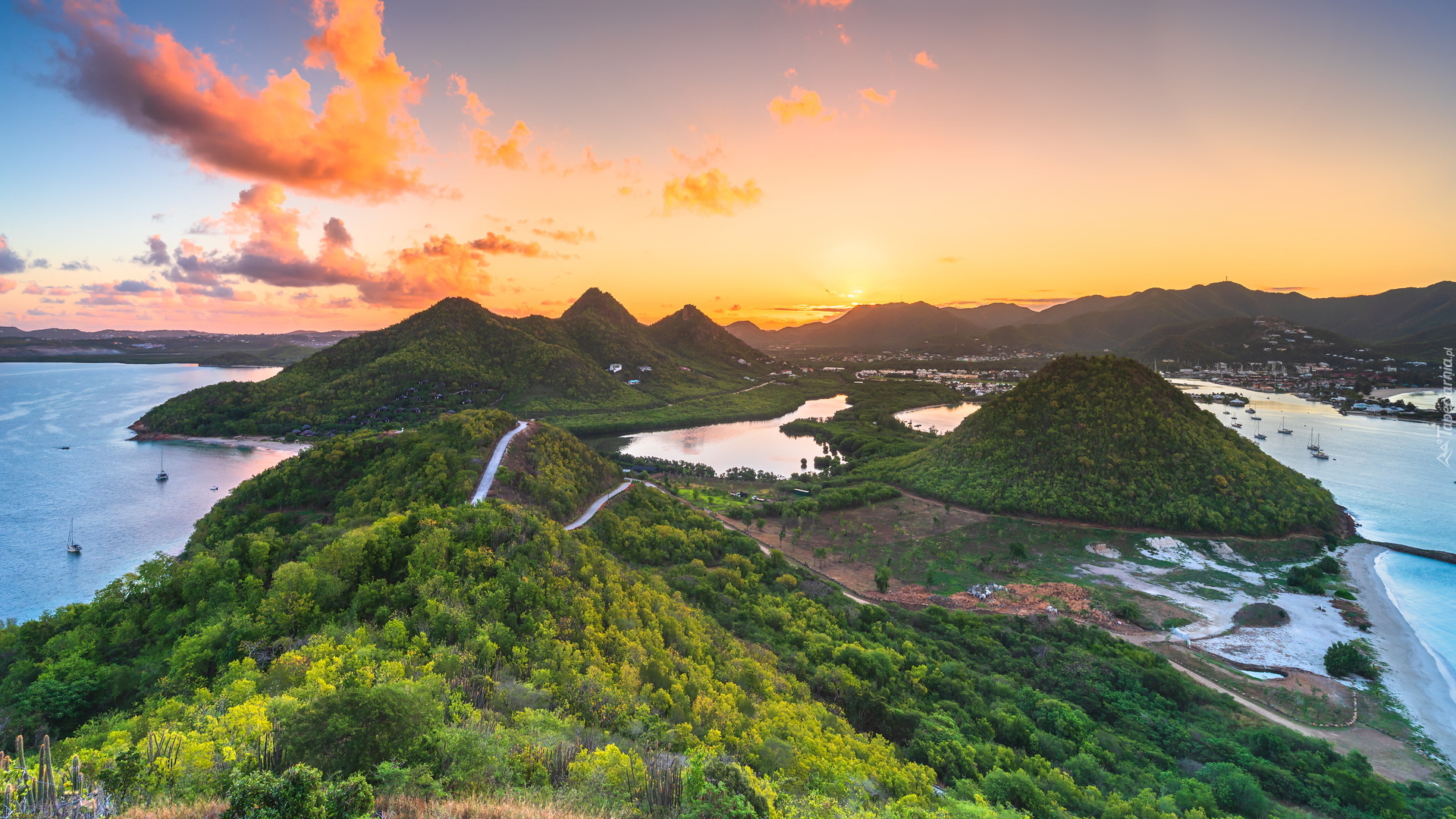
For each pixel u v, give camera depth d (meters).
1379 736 74.25
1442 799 59.69
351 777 20.41
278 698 32.81
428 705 28.89
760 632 79.19
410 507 86.38
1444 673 89.94
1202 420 171.88
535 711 36.31
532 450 125.69
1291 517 144.75
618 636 55.56
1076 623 100.62
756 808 24.62
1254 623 104.75
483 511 73.50
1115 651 89.50
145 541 146.00
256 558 66.56
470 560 61.78
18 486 193.00
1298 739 69.00
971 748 56.94
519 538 69.94
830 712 60.09
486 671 43.78
